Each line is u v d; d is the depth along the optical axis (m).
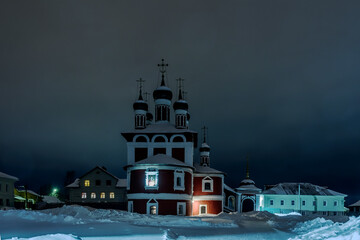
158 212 44.38
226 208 60.19
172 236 20.12
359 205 85.12
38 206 62.53
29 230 22.11
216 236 21.12
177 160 48.72
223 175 55.69
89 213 34.28
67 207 35.03
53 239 14.31
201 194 53.66
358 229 14.18
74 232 21.34
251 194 72.31
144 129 52.38
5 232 21.09
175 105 53.53
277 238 21.06
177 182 46.53
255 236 21.53
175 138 51.09
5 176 63.16
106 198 69.19
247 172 76.12
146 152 50.88
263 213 37.19
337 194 69.69
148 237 19.64
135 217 34.38
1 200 61.72
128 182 47.28
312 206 69.25
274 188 73.12
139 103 53.19
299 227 26.45
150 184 45.50
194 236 20.84
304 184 73.94
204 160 71.19
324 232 17.78
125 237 19.45
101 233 21.19
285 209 69.75
